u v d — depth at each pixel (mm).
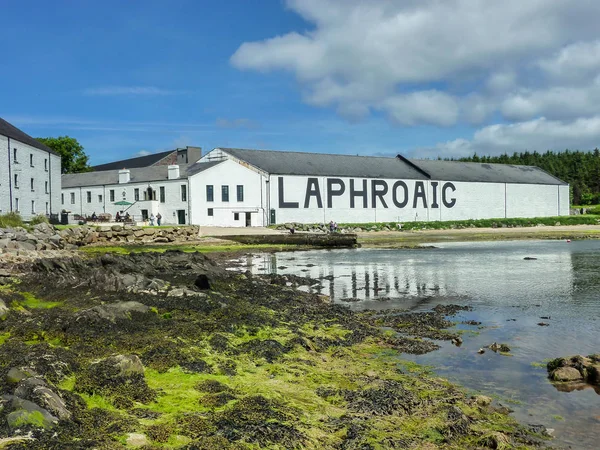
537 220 82688
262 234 49000
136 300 12594
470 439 6395
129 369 7406
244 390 7477
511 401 7719
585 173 160250
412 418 6898
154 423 5941
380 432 6352
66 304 12203
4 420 5062
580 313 14602
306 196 67250
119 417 5949
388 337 11680
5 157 49125
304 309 14391
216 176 60969
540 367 9430
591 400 7773
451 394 7879
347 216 70812
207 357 8844
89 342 8930
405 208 76312
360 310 15438
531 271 25281
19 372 6305
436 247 43812
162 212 62750
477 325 13086
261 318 12070
